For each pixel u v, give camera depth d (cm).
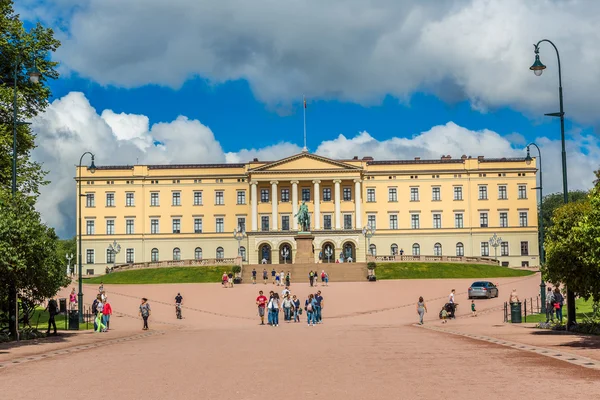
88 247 15388
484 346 3112
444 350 2970
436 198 15512
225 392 1945
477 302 7438
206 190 15550
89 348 3459
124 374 2355
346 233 14912
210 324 6038
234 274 11162
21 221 3928
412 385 2002
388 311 6925
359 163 15650
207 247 15475
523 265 15275
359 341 3622
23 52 5628
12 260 3709
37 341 4028
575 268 3716
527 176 15438
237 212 15512
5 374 2398
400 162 15725
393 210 15538
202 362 2670
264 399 1825
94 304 5491
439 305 7256
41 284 4175
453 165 15538
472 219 15425
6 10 5766
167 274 12156
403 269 12162
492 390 1888
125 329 5466
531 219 15350
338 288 9169
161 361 2731
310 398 1825
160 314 6950
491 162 15512
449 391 1889
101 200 15488
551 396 1777
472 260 13325
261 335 4297
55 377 2306
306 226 12469
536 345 3108
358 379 2141
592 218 3247
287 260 15000
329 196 15450
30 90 5753
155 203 15538
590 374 2139
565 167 4275
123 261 15388
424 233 15462
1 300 4188
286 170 15162
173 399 1852
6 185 5438
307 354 2917
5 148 5406
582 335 3709
